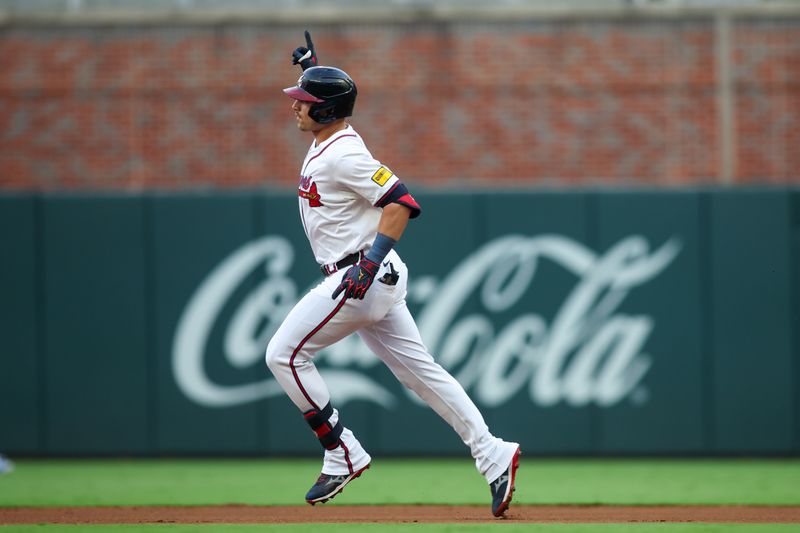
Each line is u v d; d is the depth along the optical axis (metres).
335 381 29.77
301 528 17.03
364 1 38.84
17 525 17.72
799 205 29.30
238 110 38.78
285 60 38.75
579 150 38.41
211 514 19.56
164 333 29.97
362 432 29.72
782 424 29.33
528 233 29.73
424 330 29.62
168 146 38.81
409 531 16.62
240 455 29.94
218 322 29.98
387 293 15.94
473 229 29.75
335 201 15.93
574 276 29.67
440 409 16.73
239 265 29.97
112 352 29.97
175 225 29.98
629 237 29.61
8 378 30.00
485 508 20.50
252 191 30.03
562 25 38.41
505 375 29.58
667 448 29.50
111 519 18.80
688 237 29.50
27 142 38.78
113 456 30.02
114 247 29.98
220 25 38.78
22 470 27.97
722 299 29.42
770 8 38.16
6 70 38.75
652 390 29.58
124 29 38.75
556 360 29.62
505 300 29.67
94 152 38.78
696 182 38.28
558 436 29.56
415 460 29.61
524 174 38.44
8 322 29.97
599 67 38.44
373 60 38.66
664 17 38.34
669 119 38.41
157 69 38.78
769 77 38.25
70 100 38.78
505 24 38.50
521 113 38.44
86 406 29.98
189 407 29.94
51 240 29.98
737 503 21.48
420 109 38.56
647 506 21.06
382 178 15.52
